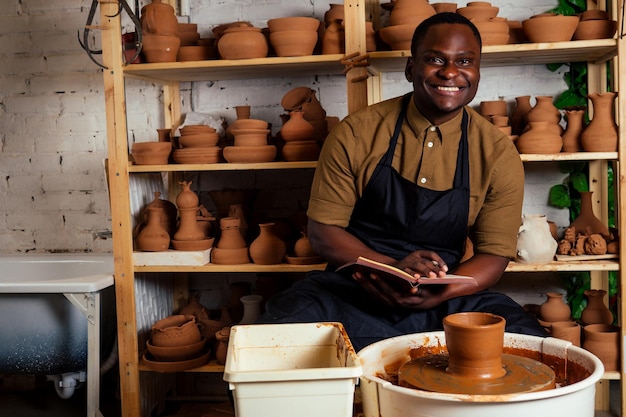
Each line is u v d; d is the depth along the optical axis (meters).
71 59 3.37
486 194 2.30
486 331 1.18
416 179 2.27
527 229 2.66
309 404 1.15
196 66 2.70
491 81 3.10
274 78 3.21
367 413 1.23
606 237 2.73
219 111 3.26
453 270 2.25
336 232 2.31
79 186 3.43
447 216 2.27
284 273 3.19
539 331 2.04
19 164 3.46
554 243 2.67
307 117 2.84
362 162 2.29
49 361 2.79
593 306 2.77
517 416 1.07
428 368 1.27
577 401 1.10
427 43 2.15
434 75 2.14
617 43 2.49
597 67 2.98
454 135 2.25
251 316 2.92
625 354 2.58
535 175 3.11
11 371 2.83
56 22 3.36
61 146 3.42
